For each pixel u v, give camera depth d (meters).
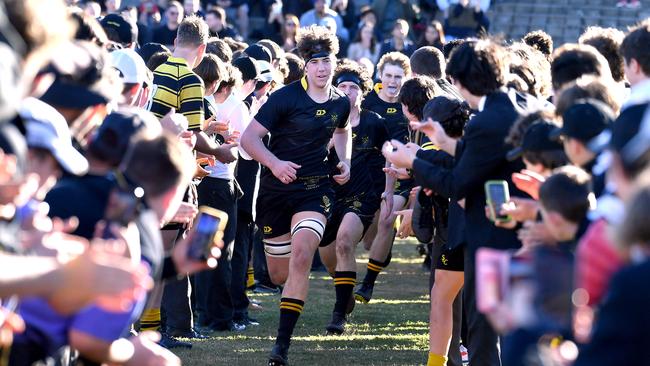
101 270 10.88
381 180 32.22
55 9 12.01
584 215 14.34
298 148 26.17
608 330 9.81
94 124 15.29
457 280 21.64
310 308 33.12
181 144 14.33
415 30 74.31
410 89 25.17
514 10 87.56
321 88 26.31
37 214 12.66
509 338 12.50
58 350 12.77
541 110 17.31
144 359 13.80
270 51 35.25
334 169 28.03
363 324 30.72
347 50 71.31
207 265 14.07
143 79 20.22
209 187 28.30
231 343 27.77
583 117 15.50
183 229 24.12
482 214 18.70
